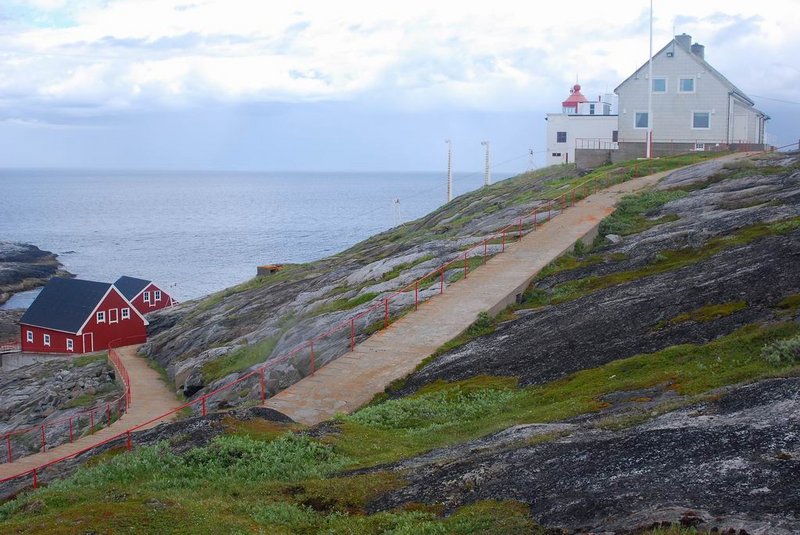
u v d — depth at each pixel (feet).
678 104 216.74
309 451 61.52
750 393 50.57
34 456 107.14
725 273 88.07
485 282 113.09
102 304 225.35
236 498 52.29
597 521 37.24
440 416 71.72
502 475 47.06
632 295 92.12
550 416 61.93
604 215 138.92
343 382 87.51
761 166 149.79
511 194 209.05
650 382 63.26
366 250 210.18
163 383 158.92
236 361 136.87
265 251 466.70
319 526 46.11
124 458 63.77
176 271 394.32
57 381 183.01
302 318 138.51
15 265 387.14
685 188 149.18
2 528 46.37
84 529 44.60
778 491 36.01
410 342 96.99
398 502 47.96
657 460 42.78
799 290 75.20
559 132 261.44
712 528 33.55
